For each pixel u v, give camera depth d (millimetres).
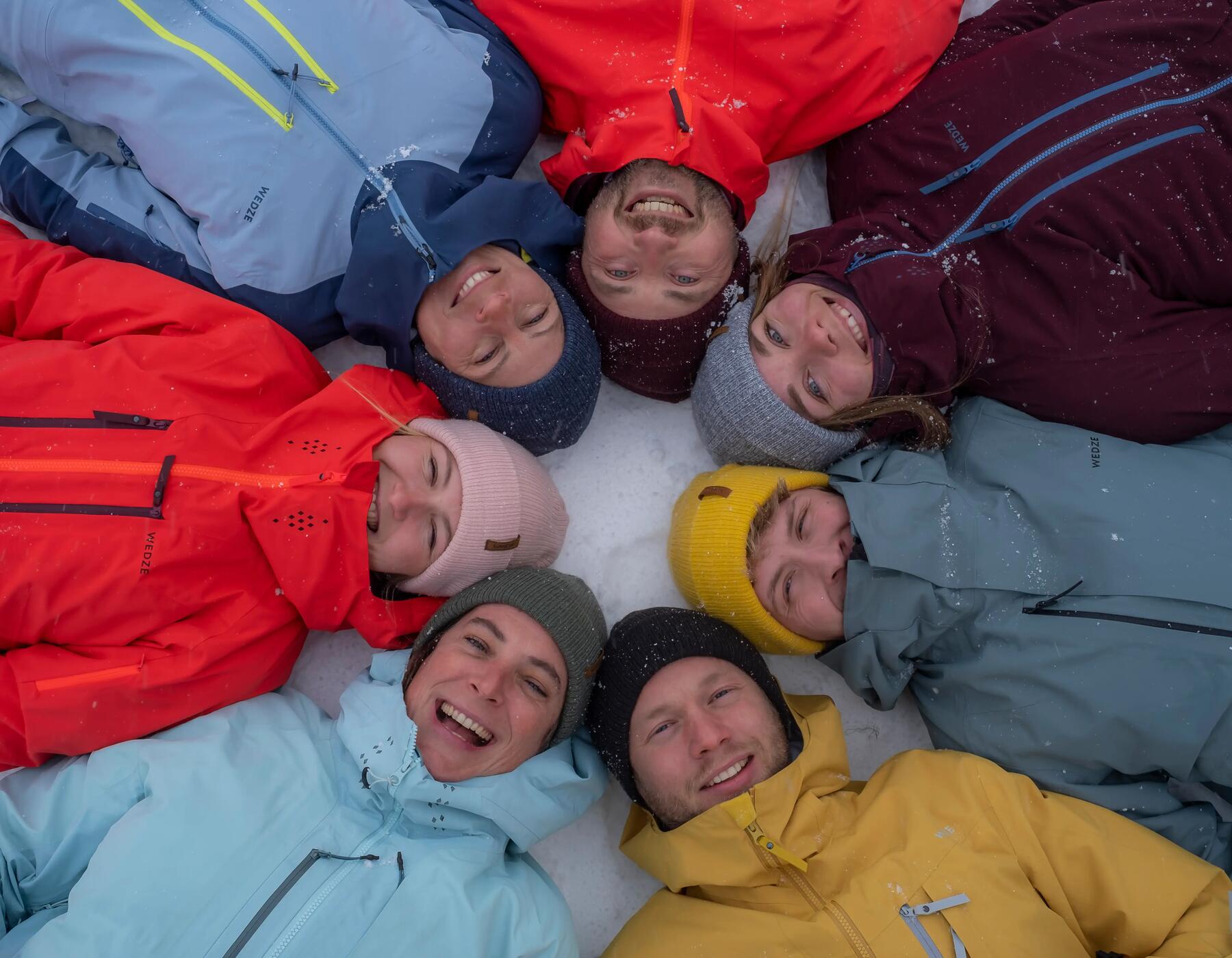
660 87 1647
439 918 1358
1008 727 1586
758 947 1425
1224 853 1587
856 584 1593
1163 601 1513
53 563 1421
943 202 1711
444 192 1598
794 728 1625
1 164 1614
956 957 1374
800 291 1630
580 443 1857
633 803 1670
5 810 1418
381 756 1466
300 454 1558
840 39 1666
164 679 1465
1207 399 1598
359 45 1579
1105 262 1620
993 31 1790
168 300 1561
